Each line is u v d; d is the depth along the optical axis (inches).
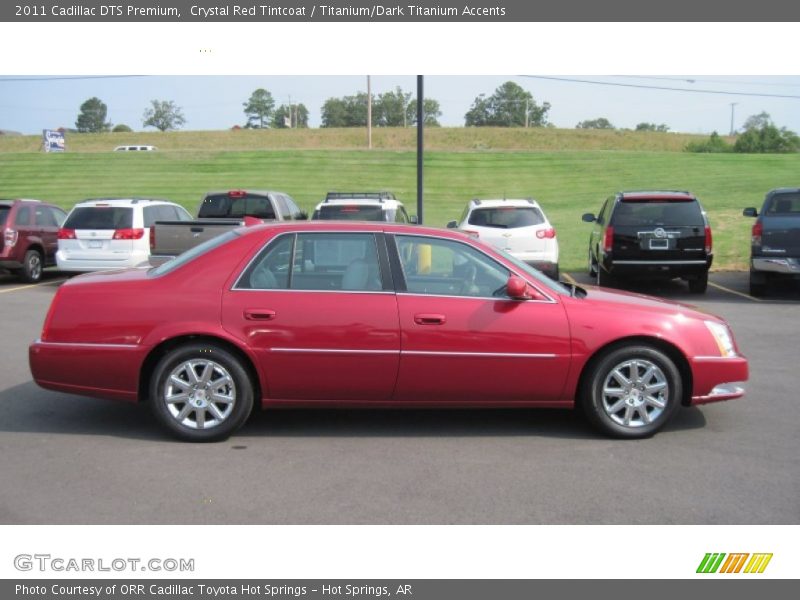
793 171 1834.4
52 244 660.7
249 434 239.1
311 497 191.0
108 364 227.1
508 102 4379.9
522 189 1739.7
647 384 235.1
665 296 551.5
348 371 228.2
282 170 1900.8
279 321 226.2
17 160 2050.9
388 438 236.7
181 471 207.2
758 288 536.7
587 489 196.9
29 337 390.9
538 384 233.0
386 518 180.1
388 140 2908.5
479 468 211.0
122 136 3070.9
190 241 482.3
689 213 534.3
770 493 194.9
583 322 231.8
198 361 227.3
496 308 230.7
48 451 222.1
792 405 274.8
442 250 236.8
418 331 227.6
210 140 2947.8
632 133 3218.5
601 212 629.9
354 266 233.1
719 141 2955.2
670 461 217.2
